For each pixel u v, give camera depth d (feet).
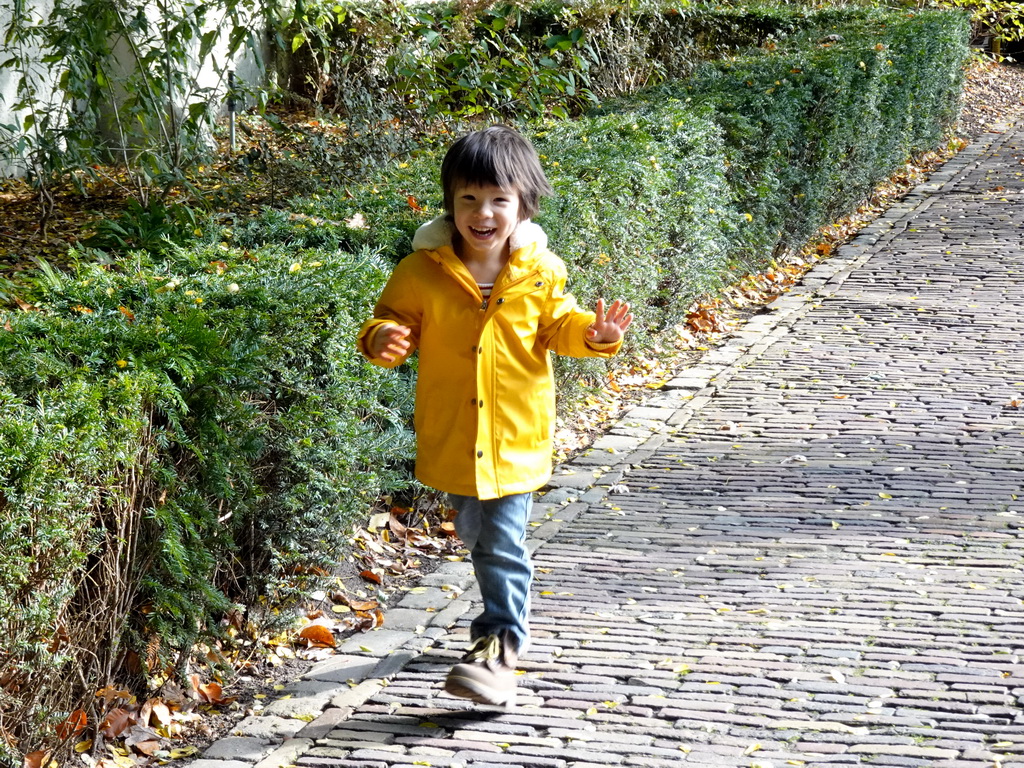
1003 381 24.09
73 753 11.19
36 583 9.99
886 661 13.01
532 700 12.54
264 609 13.84
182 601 12.00
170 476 11.61
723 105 31.48
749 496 18.60
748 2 60.95
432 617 14.80
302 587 14.46
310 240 18.38
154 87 29.73
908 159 50.26
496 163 11.14
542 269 11.73
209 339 12.56
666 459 20.59
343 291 14.43
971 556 15.81
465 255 11.73
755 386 24.75
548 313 11.95
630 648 13.62
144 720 12.01
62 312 13.32
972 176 48.03
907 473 19.20
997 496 17.99
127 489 11.28
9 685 10.18
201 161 33.47
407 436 15.98
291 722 12.22
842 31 48.26
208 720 12.43
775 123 32.50
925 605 14.38
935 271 33.86
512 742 11.68
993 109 65.21
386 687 12.98
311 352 14.10
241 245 18.51
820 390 24.22
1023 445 20.33
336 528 14.64
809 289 32.71
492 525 11.96
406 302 11.80
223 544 12.92
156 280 14.29
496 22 31.68
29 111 35.40
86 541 10.82
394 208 19.86
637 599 15.05
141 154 29.43
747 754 11.25
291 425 13.53
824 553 16.20
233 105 34.88
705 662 13.20
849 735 11.50
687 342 28.40
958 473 19.10
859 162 40.65
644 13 49.06
